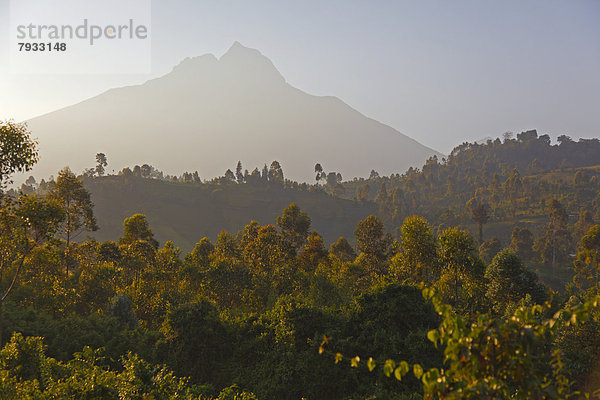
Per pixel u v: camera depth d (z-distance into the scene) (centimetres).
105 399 1210
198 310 2417
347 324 2258
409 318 2177
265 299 4200
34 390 1171
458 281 3675
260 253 5409
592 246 6956
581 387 1423
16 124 1270
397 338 1984
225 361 2317
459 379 367
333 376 1912
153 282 4025
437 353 1889
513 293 3262
